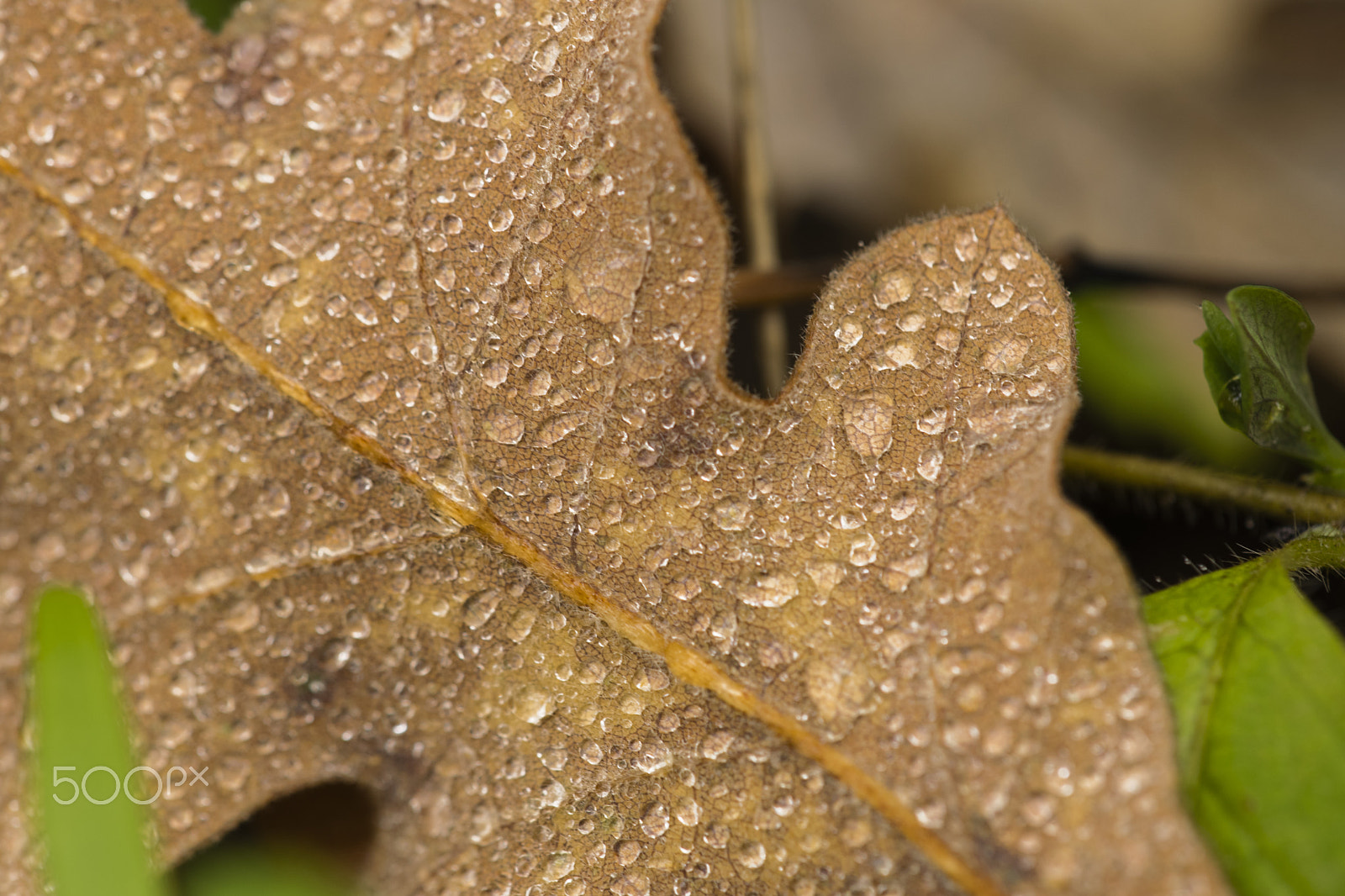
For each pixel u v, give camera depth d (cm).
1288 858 21
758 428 22
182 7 22
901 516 22
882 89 26
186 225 22
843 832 22
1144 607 22
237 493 22
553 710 22
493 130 22
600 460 22
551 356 22
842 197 26
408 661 22
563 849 22
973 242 22
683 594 22
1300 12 25
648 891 22
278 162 22
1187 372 25
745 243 25
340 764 22
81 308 22
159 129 22
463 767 22
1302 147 25
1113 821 21
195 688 22
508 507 22
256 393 22
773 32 26
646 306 22
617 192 22
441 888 22
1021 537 22
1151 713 21
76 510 22
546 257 22
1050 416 22
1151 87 25
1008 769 21
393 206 22
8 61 22
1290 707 21
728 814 22
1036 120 26
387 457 22
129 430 22
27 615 22
